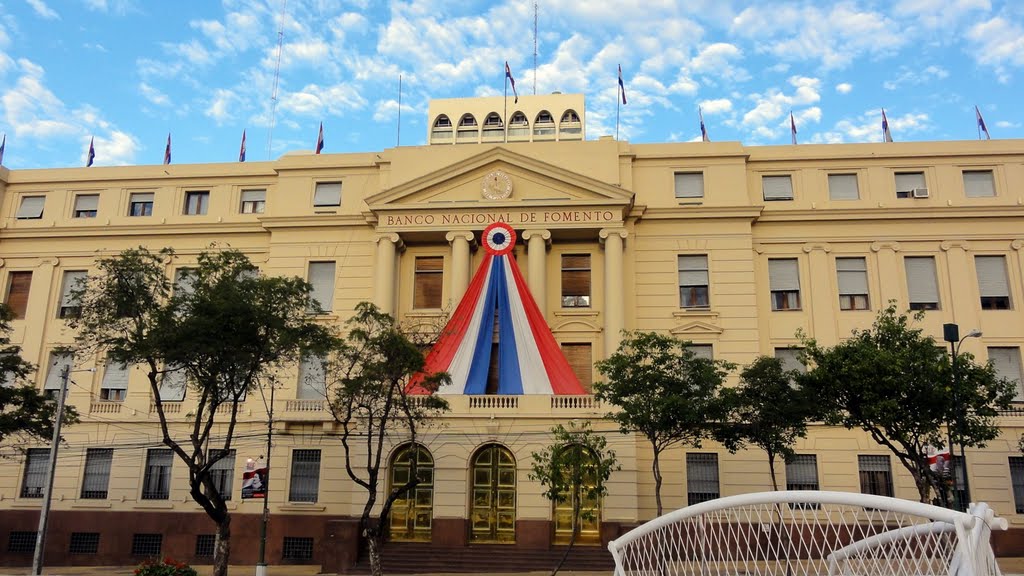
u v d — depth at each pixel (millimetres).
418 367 26844
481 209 37750
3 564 36594
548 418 33406
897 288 37094
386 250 37969
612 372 29656
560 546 32781
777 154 39062
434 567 31547
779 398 29188
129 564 36062
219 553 25203
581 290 38031
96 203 42000
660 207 37969
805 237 38094
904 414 26250
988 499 33906
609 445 33031
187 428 37469
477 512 33469
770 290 37844
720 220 37906
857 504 13758
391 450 34344
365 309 27531
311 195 40281
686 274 37812
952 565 12438
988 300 36875
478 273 36656
